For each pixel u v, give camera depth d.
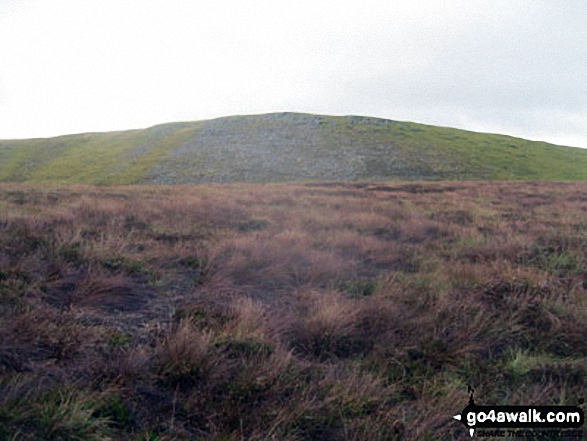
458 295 6.04
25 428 2.91
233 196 19.14
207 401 3.46
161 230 9.80
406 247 9.39
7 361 3.71
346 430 3.17
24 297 5.05
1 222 8.89
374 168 58.34
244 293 6.11
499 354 4.71
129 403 3.40
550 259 8.30
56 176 58.03
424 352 4.52
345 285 6.67
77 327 4.38
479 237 10.35
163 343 4.11
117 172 57.81
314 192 23.95
